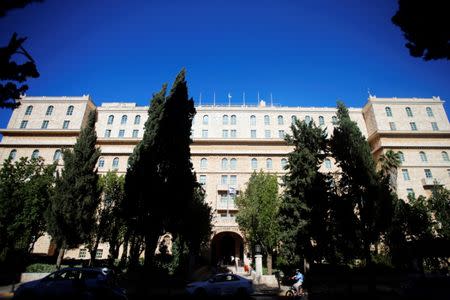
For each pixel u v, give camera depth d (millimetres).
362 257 20281
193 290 16062
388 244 25891
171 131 20031
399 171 43844
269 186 30031
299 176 26234
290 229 25391
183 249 29578
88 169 24859
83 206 23578
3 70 4082
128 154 47938
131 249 25688
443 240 16734
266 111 52062
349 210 19562
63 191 23484
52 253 39125
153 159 19328
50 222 22672
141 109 51938
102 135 50094
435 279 12828
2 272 21734
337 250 22391
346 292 18094
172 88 21344
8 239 20734
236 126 51031
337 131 22000
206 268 27234
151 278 18641
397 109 49094
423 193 42344
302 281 17016
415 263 23875
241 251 43656
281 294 17875
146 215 18312
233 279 16547
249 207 29359
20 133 47438
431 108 49094
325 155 26766
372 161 20250
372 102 49656
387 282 21500
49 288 12445
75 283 12477
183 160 19844
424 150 45312
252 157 48250
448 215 27797
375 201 18984
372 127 49250
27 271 22594
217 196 45281
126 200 19156
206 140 48344
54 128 47875
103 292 12547
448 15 4875
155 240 18219
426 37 5246
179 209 18922
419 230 26453
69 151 25250
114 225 28641
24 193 22312
